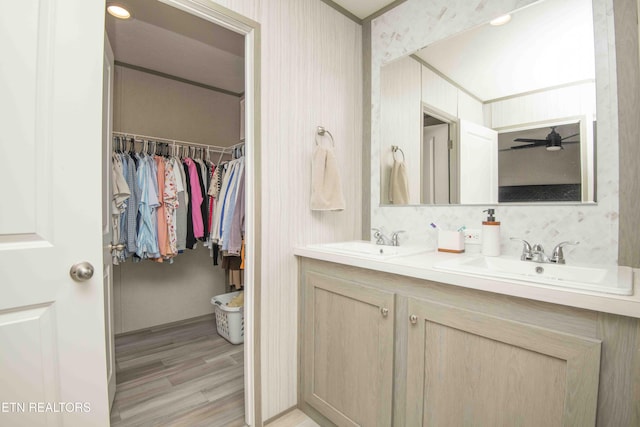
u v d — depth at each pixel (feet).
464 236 5.22
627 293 2.51
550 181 4.37
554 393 2.82
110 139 5.50
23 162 3.05
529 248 4.34
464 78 5.28
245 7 4.96
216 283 10.75
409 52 6.14
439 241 5.36
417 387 3.85
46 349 3.20
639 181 3.67
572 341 2.70
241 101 10.99
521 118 4.65
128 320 9.03
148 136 8.93
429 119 5.81
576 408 2.69
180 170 8.61
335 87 6.48
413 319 3.87
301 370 5.65
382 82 6.68
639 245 3.67
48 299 3.19
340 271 4.93
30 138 3.08
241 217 7.30
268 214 5.33
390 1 6.40
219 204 8.17
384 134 6.66
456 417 3.50
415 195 6.08
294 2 5.70
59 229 3.24
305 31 5.88
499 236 4.72
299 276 5.73
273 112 5.37
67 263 3.29
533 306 2.94
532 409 2.95
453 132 5.45
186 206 8.69
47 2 3.16
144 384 6.42
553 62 4.35
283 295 5.54
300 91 5.80
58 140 3.23
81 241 3.37
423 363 3.79
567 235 4.22
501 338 3.13
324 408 5.14
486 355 3.26
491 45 4.98
